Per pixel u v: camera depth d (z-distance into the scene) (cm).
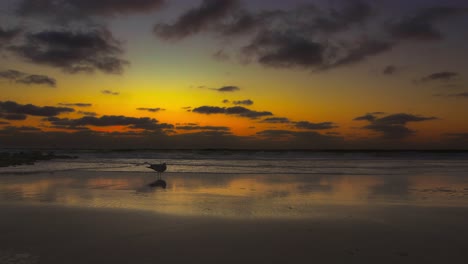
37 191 1562
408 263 666
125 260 679
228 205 1229
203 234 854
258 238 821
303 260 679
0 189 1625
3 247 759
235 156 5919
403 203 1286
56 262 669
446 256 705
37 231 884
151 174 2402
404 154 7988
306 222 977
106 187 1711
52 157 4906
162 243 784
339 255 707
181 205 1230
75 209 1149
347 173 2542
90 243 785
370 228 916
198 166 3297
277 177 2234
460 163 4044
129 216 1046
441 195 1489
